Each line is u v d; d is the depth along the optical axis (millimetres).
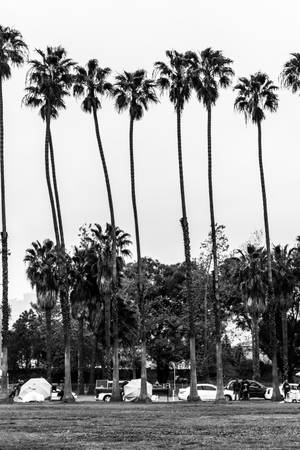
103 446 24750
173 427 32219
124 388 65688
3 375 57938
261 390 71125
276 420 36062
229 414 41062
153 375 107375
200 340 90938
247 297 84312
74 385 102188
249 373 103000
